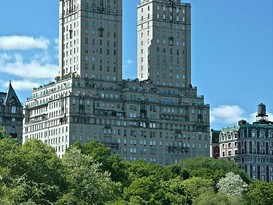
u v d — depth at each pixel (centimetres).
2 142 17700
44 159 17600
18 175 16525
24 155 17225
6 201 14212
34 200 16012
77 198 17750
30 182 16475
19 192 14975
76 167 18988
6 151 17312
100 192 18700
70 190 17800
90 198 18500
